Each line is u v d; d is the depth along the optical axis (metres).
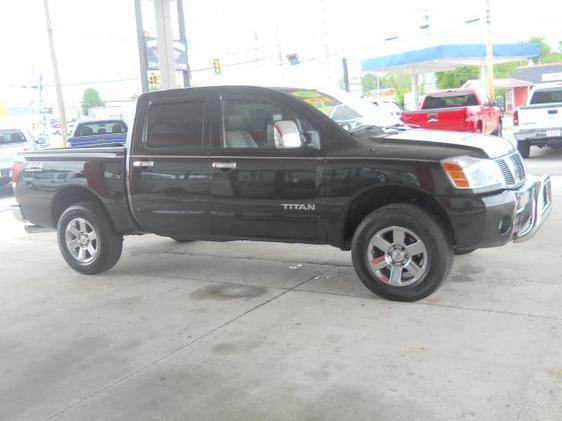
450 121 16.28
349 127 5.56
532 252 6.58
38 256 8.34
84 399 3.92
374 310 5.12
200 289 6.14
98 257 6.82
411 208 5.10
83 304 5.94
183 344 4.71
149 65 15.70
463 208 4.89
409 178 5.00
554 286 5.41
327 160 5.32
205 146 5.94
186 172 6.02
